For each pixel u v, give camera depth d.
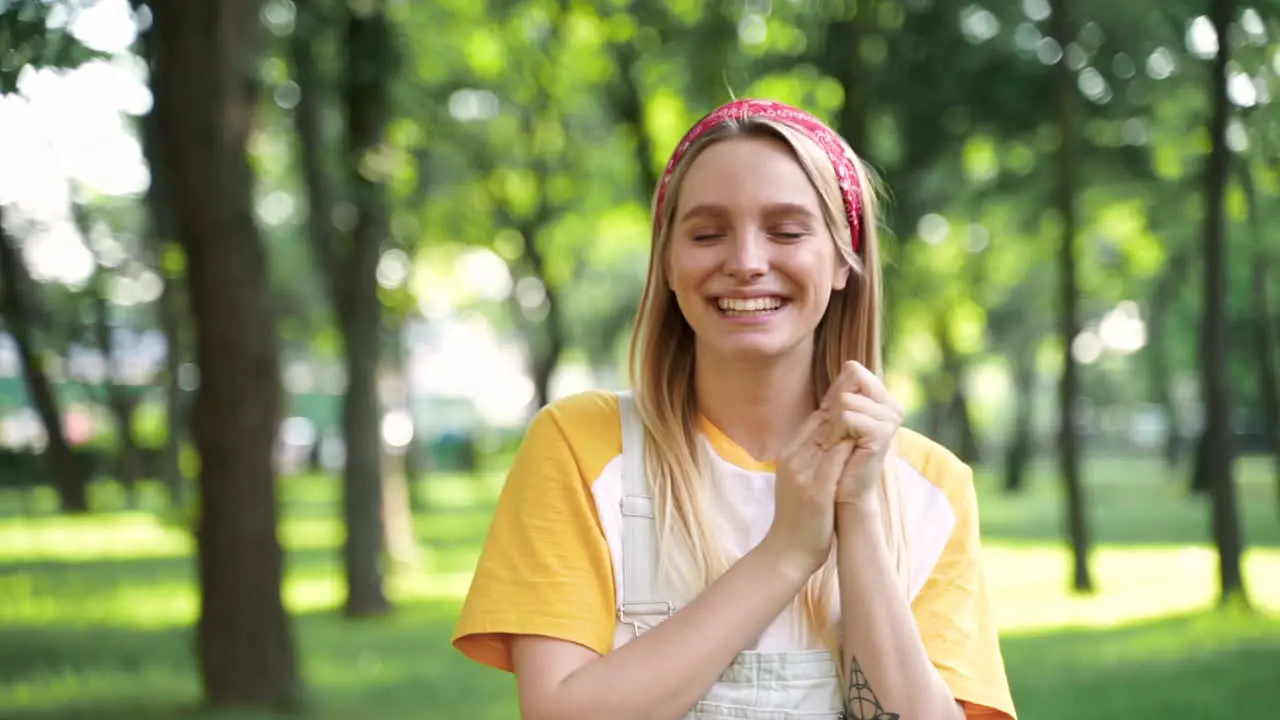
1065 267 14.66
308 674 11.24
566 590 1.82
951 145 15.21
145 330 34.53
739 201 1.85
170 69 8.90
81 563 20.14
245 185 9.10
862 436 1.78
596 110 20.72
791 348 1.94
